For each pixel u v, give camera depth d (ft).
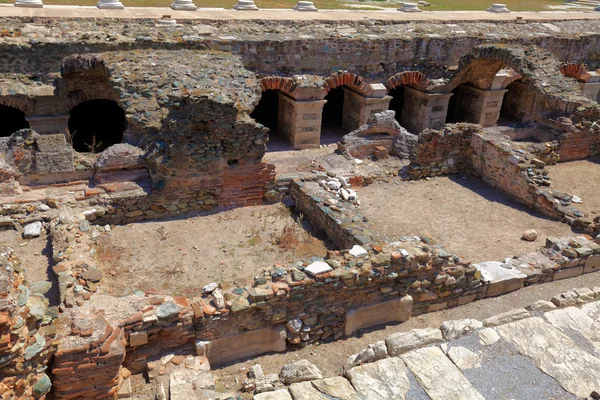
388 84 65.05
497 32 73.10
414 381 20.58
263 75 58.34
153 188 39.40
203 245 36.83
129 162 39.70
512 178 47.78
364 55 63.05
